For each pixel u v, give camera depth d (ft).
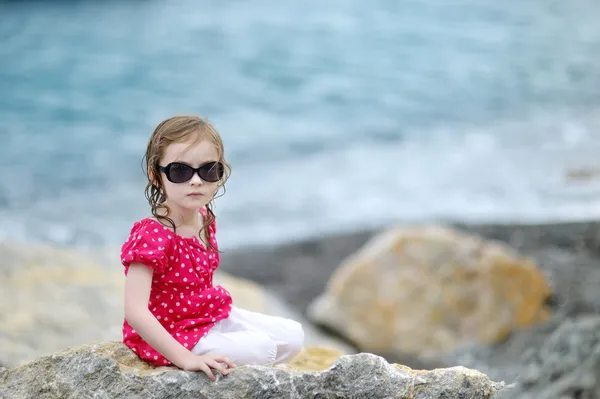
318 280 43.42
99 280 31.65
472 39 114.93
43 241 48.83
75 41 106.63
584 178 57.26
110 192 58.34
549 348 17.19
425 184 59.26
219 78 92.32
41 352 24.06
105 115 76.95
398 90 89.51
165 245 13.30
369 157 67.31
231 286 34.68
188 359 12.97
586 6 136.46
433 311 36.50
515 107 81.82
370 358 13.26
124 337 14.11
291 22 125.59
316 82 92.53
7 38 107.04
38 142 68.85
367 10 136.36
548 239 45.78
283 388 12.95
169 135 13.33
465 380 13.33
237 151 68.95
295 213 54.13
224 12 131.64
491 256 37.50
